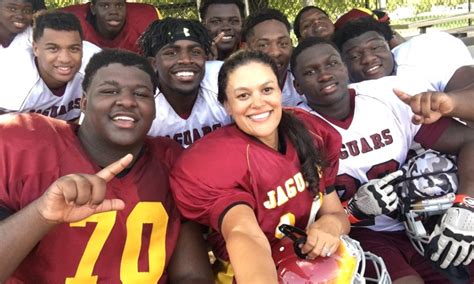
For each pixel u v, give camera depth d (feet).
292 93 4.64
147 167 2.76
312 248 2.58
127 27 5.85
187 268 2.80
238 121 2.80
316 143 3.01
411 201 3.36
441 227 3.16
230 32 5.47
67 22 4.00
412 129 3.59
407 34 11.86
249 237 2.41
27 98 4.13
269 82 2.74
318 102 3.65
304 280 2.52
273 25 4.61
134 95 2.65
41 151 2.54
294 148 2.89
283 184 2.79
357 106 3.65
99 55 2.71
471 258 3.14
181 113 3.96
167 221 2.75
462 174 3.30
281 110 2.84
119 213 2.60
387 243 3.51
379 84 3.73
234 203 2.62
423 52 4.09
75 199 2.14
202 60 3.84
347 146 3.59
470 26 11.16
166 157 2.87
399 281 3.19
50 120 2.72
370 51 4.20
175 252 2.82
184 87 3.82
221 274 2.94
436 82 3.97
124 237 2.60
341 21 5.83
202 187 2.67
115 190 2.63
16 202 2.47
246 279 2.26
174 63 3.77
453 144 3.42
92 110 2.62
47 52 3.99
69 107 4.35
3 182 2.46
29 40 4.44
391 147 3.59
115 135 2.61
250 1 9.08
